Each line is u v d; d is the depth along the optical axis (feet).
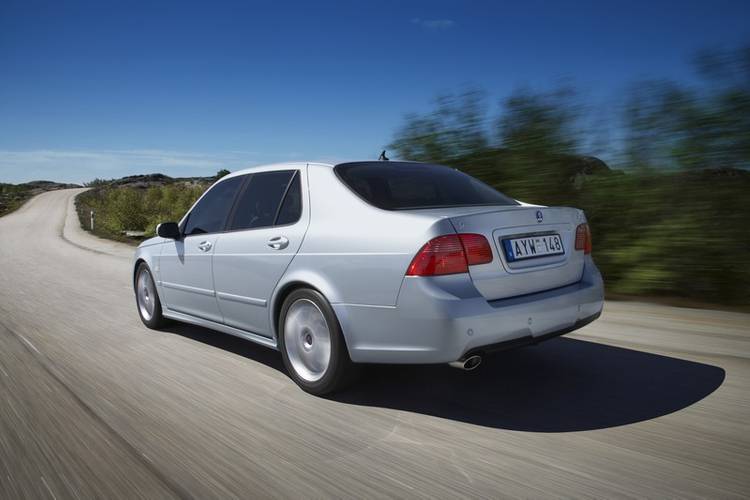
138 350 15.03
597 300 11.28
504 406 10.45
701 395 10.70
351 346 10.34
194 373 12.89
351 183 11.35
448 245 9.41
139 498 7.51
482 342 9.34
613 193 21.90
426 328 9.36
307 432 9.52
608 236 22.70
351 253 10.32
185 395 11.44
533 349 13.96
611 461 8.19
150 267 16.90
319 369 11.14
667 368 12.34
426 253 9.40
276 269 11.80
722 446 8.59
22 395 11.65
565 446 8.73
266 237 12.21
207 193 15.39
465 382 11.71
